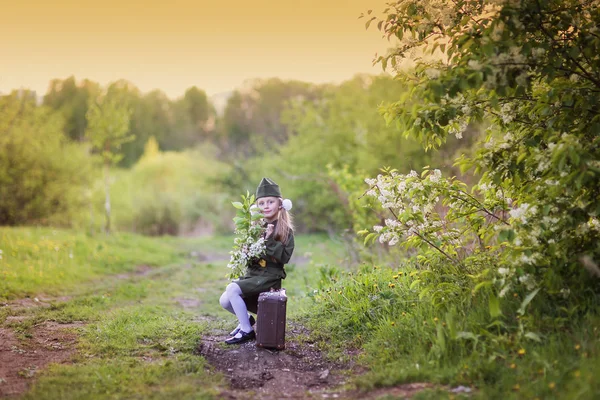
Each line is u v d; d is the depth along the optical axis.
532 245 4.41
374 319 5.71
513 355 4.16
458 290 5.19
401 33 5.37
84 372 4.56
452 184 5.47
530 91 4.98
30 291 8.85
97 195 27.95
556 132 4.59
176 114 75.44
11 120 22.53
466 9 5.03
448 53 4.82
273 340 5.20
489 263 5.28
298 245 20.95
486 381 3.96
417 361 4.43
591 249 4.44
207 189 37.75
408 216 5.27
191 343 5.51
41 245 13.22
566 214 4.37
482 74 4.31
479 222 5.48
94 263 13.34
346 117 23.64
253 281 5.41
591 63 4.86
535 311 4.50
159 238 26.61
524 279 4.33
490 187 5.41
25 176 22.36
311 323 6.33
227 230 35.69
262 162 32.97
